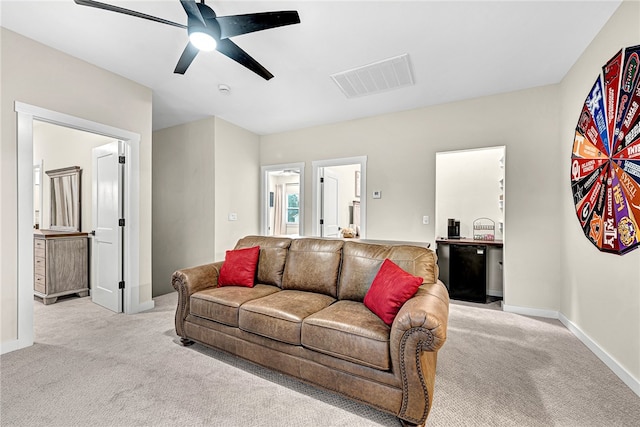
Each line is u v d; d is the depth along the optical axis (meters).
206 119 4.19
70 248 3.68
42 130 4.77
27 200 2.29
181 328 2.35
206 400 1.66
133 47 2.46
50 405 1.60
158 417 1.51
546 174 3.08
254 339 1.94
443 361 2.11
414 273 2.05
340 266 2.39
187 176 4.39
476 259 3.61
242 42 2.38
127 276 3.08
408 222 3.84
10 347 2.21
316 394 1.73
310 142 4.58
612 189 1.99
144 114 3.18
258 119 4.26
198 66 2.77
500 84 3.10
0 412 1.54
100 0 1.90
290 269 2.53
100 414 1.53
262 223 4.96
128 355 2.17
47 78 2.42
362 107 3.78
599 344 2.19
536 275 3.12
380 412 1.58
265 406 1.61
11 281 2.22
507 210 3.26
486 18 2.07
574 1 1.90
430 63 2.69
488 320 2.95
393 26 2.17
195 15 1.63
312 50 2.49
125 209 3.09
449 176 4.23
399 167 3.89
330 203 4.97
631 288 1.81
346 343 1.58
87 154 3.96
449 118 3.59
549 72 2.84
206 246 4.18
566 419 1.52
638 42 1.75
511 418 1.52
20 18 2.08
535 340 2.47
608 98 2.04
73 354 2.18
